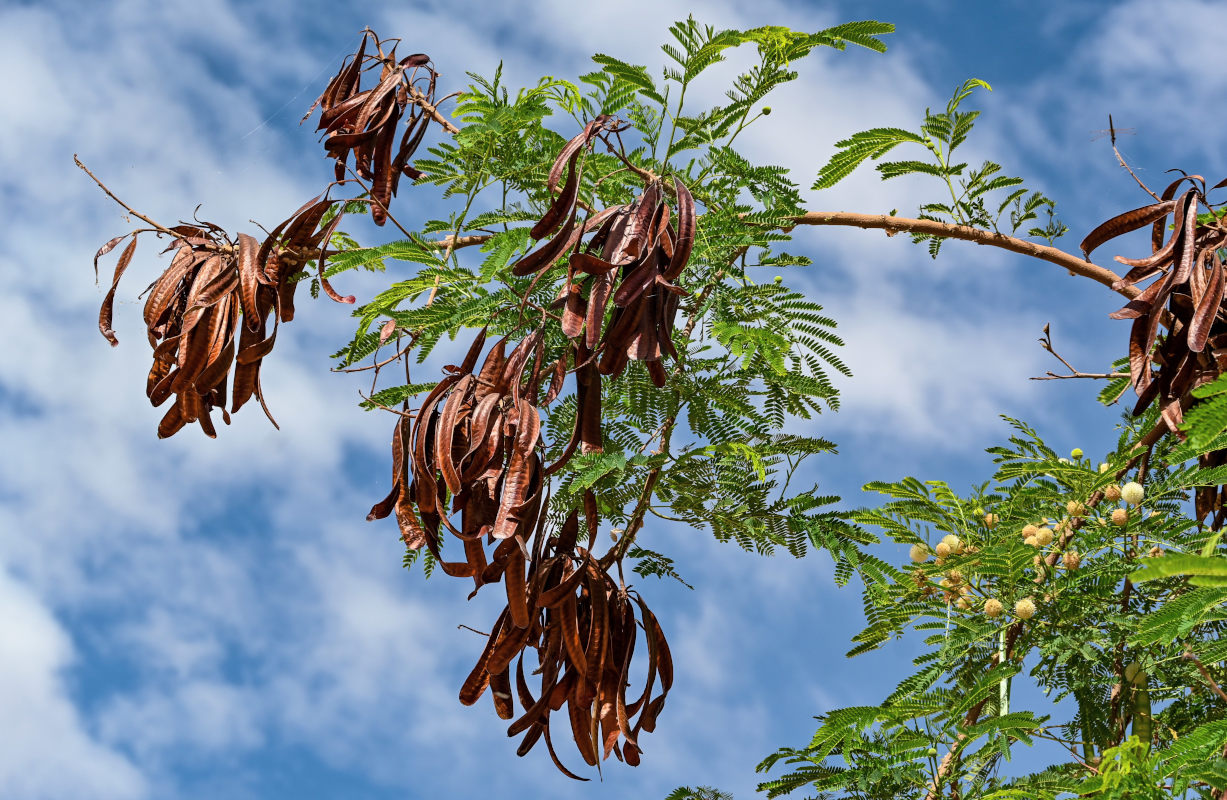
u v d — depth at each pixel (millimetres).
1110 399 5594
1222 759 3203
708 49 4910
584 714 4207
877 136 5629
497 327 4586
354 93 4902
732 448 4719
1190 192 3865
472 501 3441
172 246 4141
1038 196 5590
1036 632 4781
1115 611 4828
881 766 4555
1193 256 3770
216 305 3938
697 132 5008
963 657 4773
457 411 3385
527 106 5031
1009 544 4672
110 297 4102
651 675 4457
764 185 5094
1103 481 4949
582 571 4223
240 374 3947
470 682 4086
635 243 3316
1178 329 3846
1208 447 3061
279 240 3951
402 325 4613
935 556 5191
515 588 3498
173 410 4035
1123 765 3277
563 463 3523
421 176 5051
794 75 4977
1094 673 4770
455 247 4961
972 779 4395
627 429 4875
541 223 3424
